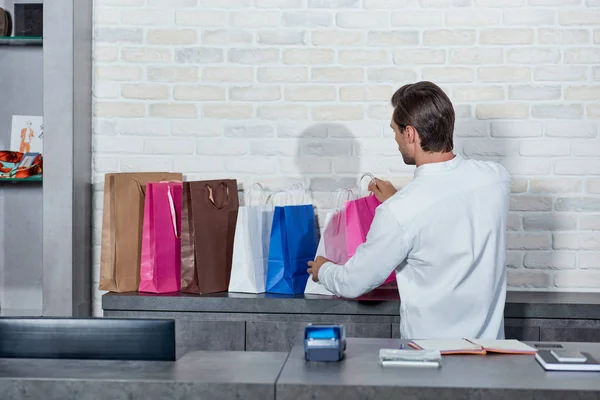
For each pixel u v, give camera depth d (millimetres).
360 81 3426
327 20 3424
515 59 3389
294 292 3102
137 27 3457
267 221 3234
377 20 3412
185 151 3475
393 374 1747
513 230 3418
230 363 1864
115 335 1945
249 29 3439
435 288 2350
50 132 3191
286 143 3455
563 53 3381
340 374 1747
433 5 3391
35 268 3598
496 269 2373
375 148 3428
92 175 3480
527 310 3000
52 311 3207
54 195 3197
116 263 3150
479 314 2355
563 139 3391
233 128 3461
